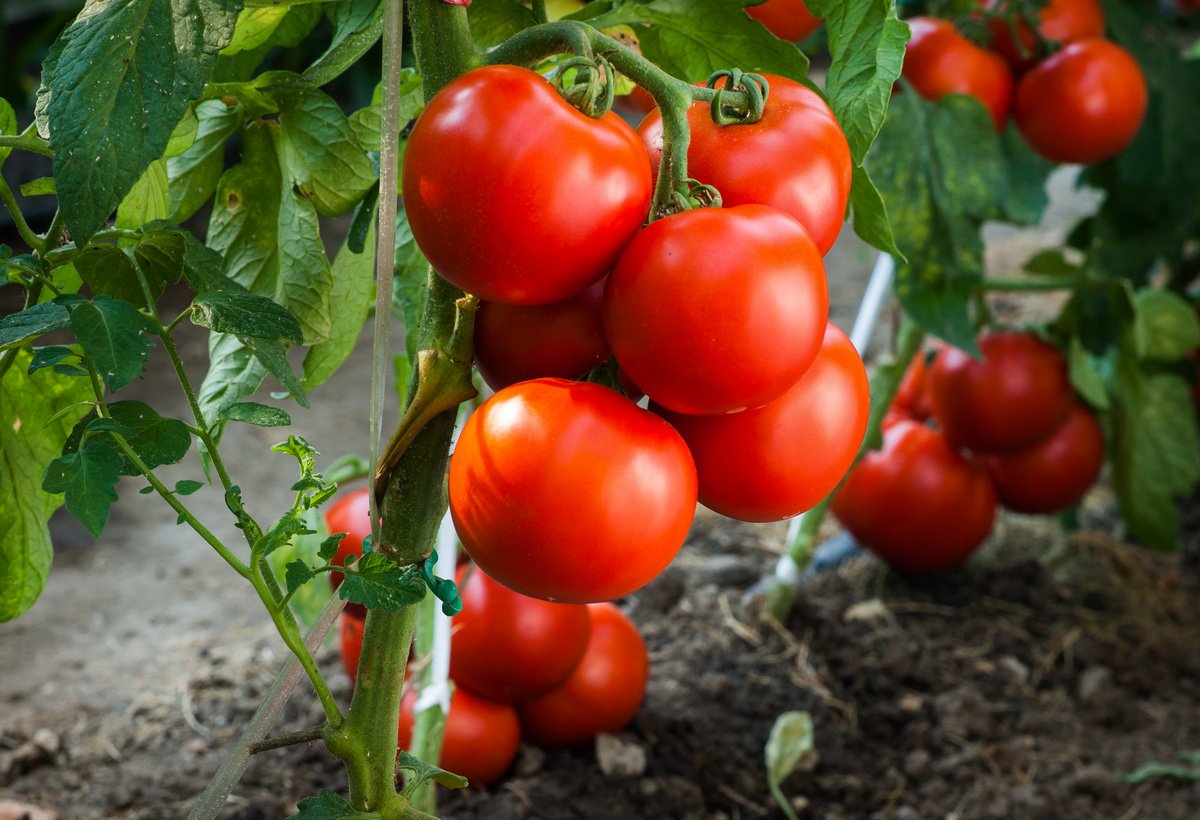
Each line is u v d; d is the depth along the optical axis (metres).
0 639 1.75
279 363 0.85
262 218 0.97
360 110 0.98
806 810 1.47
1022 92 1.42
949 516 1.83
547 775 1.41
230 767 0.84
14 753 1.46
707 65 0.94
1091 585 1.95
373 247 0.99
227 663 1.71
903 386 2.00
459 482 0.82
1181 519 2.17
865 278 3.25
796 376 0.81
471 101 0.79
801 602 1.81
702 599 1.86
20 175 3.28
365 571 0.82
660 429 0.82
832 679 1.69
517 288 0.80
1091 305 1.88
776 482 0.85
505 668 1.29
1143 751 1.60
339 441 2.39
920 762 1.54
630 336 0.80
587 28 0.81
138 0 0.81
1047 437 1.88
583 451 0.80
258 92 0.93
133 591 1.90
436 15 0.83
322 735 0.85
